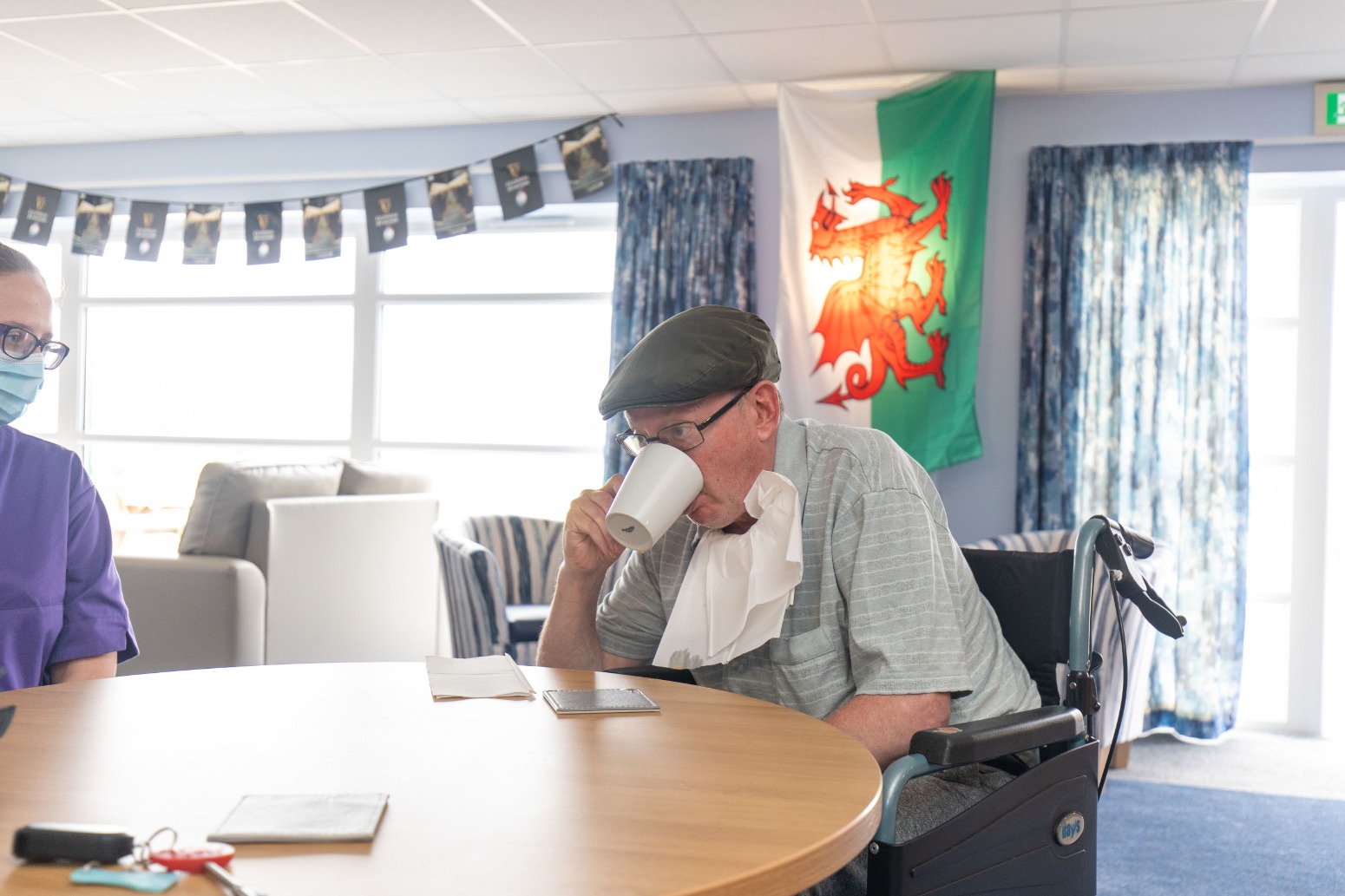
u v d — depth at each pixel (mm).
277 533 3939
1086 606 1539
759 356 1420
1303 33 3770
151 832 807
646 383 1365
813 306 4586
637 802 901
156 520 6062
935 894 1190
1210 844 3084
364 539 4398
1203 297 4289
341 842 792
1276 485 4523
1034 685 1582
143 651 3742
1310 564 4453
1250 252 4566
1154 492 4324
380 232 5297
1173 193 4328
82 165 5785
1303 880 2822
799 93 4523
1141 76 4273
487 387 5570
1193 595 4270
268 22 4020
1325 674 4453
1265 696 4520
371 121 5266
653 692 1343
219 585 3670
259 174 5531
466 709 1224
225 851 741
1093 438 4367
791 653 1501
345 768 979
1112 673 3381
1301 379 4477
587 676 1433
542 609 4027
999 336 4547
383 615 4543
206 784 927
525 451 5480
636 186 4918
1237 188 4266
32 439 1604
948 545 1509
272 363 5891
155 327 6070
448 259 5609
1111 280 4375
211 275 5957
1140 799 3504
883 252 4492
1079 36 3885
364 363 5664
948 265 4426
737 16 3818
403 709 1215
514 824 841
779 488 1469
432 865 753
